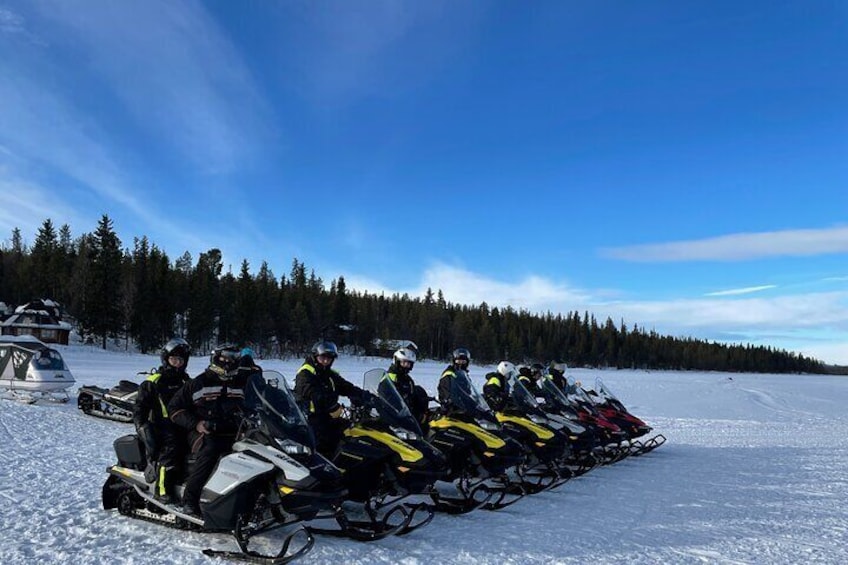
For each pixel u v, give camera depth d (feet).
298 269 372.99
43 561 16.47
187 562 16.87
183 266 360.69
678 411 86.89
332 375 24.29
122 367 111.34
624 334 405.80
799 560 18.93
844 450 45.39
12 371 51.96
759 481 32.45
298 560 17.51
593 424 38.14
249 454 18.61
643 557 18.71
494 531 21.42
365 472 21.90
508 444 26.91
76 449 32.73
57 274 242.99
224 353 20.16
